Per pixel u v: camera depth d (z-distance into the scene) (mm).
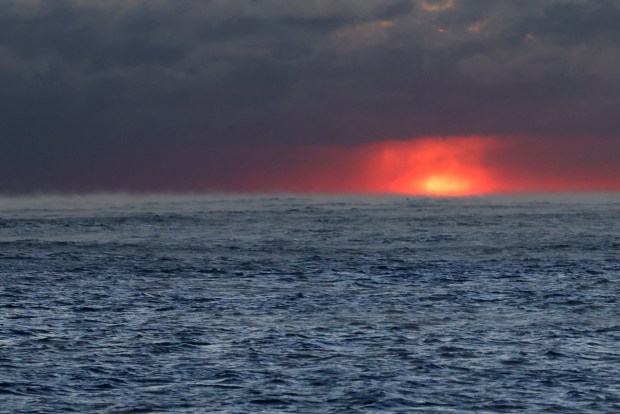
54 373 43906
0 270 84125
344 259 95875
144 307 62625
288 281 77500
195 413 38094
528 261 93438
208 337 52062
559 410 38500
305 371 44344
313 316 59156
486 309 62312
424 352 48344
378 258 96875
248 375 43594
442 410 38469
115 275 81062
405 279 79062
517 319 58250
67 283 75188
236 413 38062
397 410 38500
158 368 44906
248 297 67625
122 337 52000
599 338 52000
